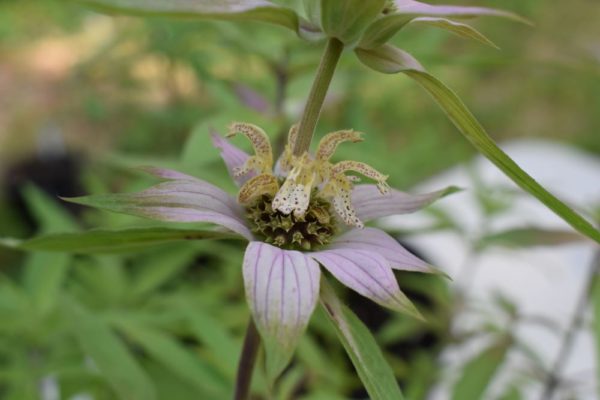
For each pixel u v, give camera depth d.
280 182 0.29
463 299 0.42
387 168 0.40
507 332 0.37
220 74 0.48
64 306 0.33
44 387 0.39
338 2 0.26
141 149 0.63
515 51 0.75
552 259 0.51
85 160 0.72
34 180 0.70
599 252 0.38
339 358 0.43
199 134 0.33
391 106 0.67
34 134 0.81
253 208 0.28
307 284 0.25
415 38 0.42
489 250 0.42
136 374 0.32
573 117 0.89
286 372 0.39
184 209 0.27
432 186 0.53
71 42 0.80
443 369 0.41
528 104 0.90
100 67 0.58
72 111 0.84
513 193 0.40
